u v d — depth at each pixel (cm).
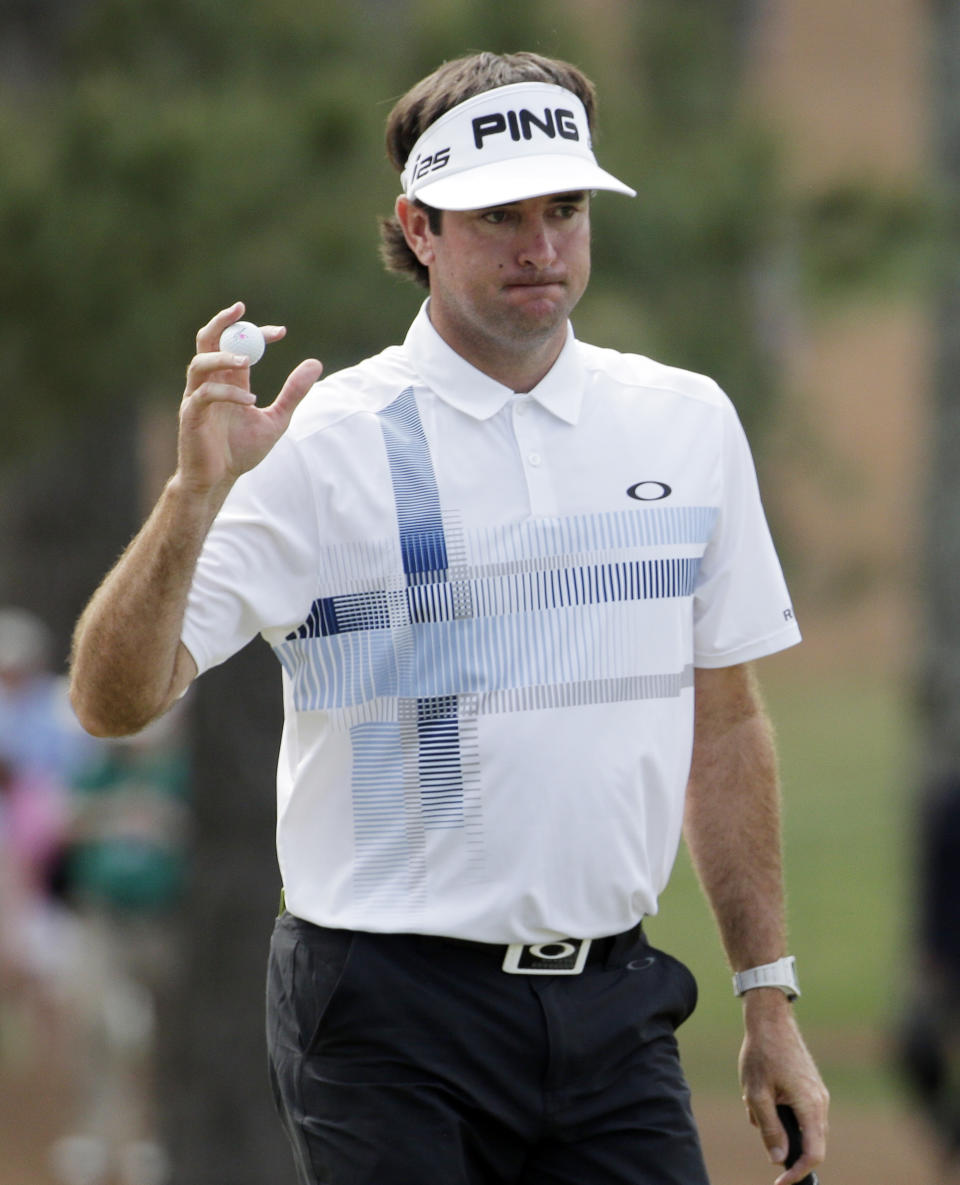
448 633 1105
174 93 2281
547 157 1112
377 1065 1091
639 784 1115
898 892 5406
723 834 1220
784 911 1223
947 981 2798
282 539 1097
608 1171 1112
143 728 1086
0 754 3506
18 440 2314
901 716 7850
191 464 1013
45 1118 3688
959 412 3512
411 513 1109
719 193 2328
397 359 1151
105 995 3162
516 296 1099
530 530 1114
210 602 1078
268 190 2161
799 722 7875
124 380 2219
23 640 3647
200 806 2784
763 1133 1202
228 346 1035
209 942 2794
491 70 1148
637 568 1127
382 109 2223
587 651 1111
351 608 1109
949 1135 2836
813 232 2494
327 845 1116
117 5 2355
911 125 10550
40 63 2498
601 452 1137
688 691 1161
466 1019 1091
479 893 1090
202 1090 2814
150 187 2159
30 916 3453
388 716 1106
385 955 1095
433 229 1133
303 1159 1116
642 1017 1120
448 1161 1084
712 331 2369
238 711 2750
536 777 1093
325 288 2122
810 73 11100
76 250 2144
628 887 1111
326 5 2336
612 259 2339
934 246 2555
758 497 1205
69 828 3158
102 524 4297
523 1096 1098
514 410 1126
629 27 2538
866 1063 4106
